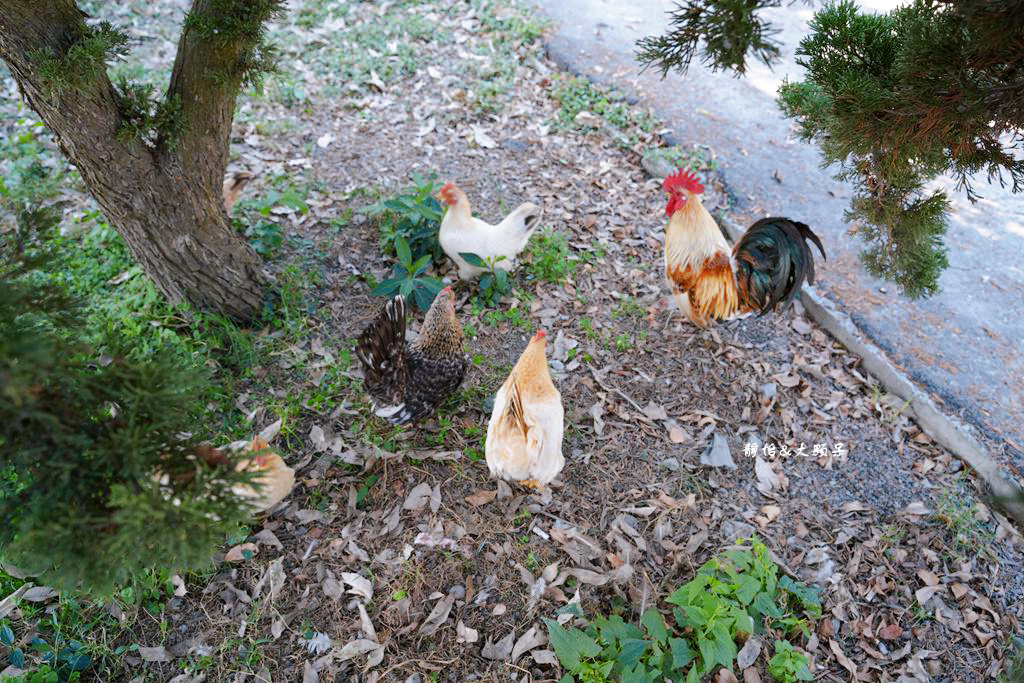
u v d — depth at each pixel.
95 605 1.43
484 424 1.83
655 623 1.38
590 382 1.97
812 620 1.50
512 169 2.66
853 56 1.31
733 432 1.88
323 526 1.61
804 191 2.66
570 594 1.52
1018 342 2.13
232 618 1.46
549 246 2.31
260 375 1.88
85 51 1.29
